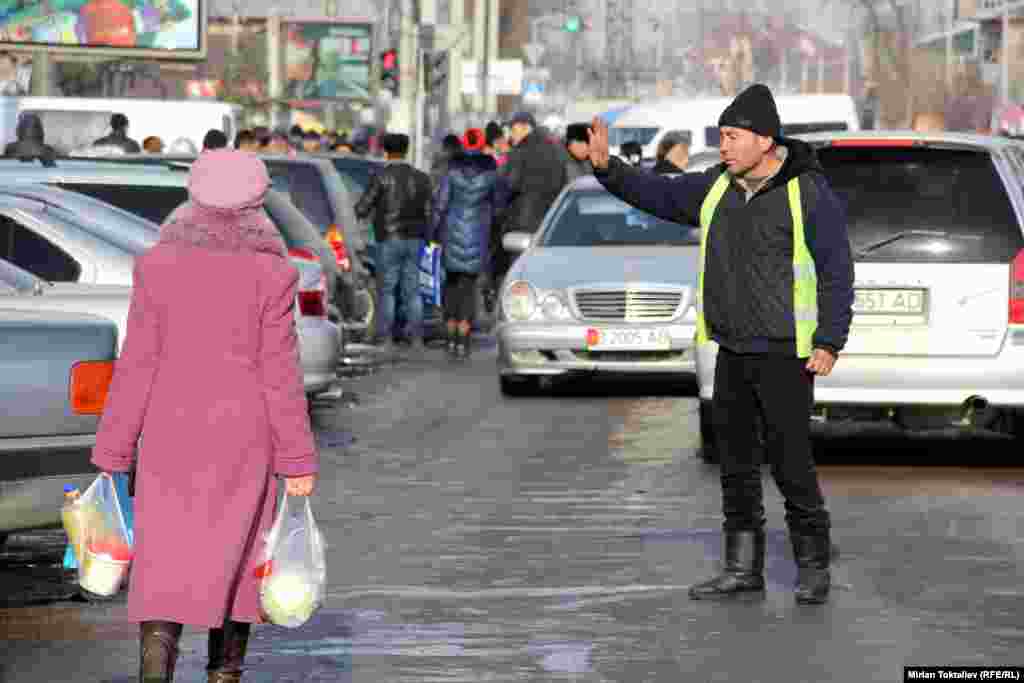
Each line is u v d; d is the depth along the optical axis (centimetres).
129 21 5572
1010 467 1812
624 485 1712
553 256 2517
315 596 934
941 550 1402
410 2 6781
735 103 1204
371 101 11481
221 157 936
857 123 5034
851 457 1881
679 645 1119
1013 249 1720
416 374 2791
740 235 1218
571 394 2512
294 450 930
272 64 11962
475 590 1270
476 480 1744
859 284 1730
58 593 1269
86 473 1191
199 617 910
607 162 1248
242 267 928
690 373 2533
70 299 1563
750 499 1251
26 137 2920
